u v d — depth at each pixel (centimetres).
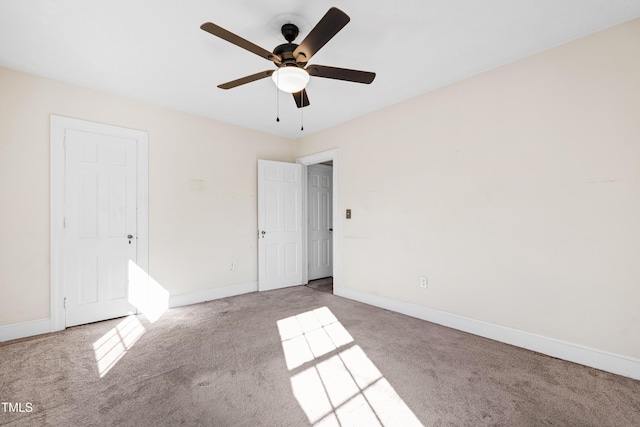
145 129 332
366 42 222
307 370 205
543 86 232
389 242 343
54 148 275
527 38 217
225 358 223
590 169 211
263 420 155
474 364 213
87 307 294
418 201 314
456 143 284
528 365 211
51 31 206
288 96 318
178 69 260
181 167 359
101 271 303
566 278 221
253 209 429
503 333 251
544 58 232
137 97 319
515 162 246
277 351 235
